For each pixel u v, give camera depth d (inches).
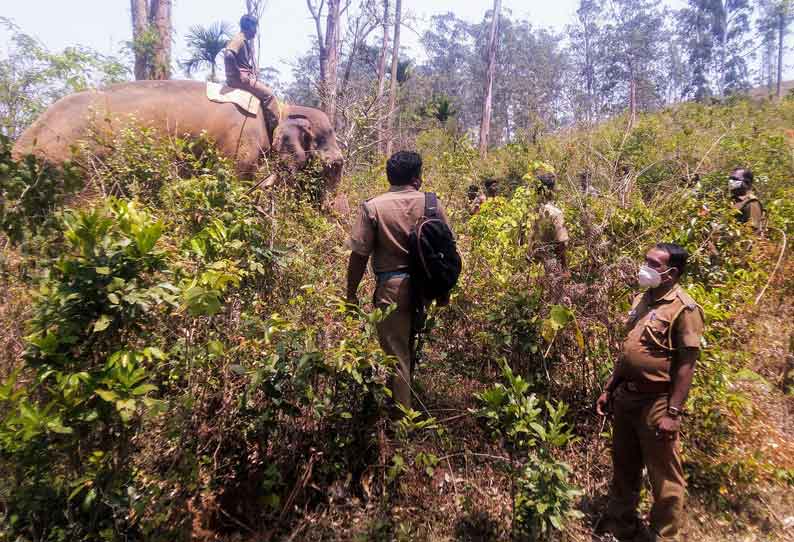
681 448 123.3
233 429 110.6
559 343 136.3
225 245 115.3
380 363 107.2
